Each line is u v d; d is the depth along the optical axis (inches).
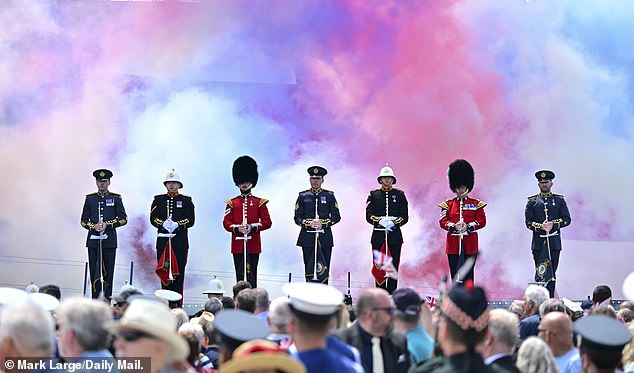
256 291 1077.1
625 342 742.5
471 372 651.5
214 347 1040.8
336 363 691.4
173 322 653.9
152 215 2164.1
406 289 912.9
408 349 882.1
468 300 657.0
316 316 690.8
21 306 633.0
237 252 2144.4
